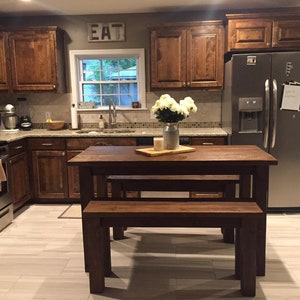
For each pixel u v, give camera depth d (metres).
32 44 4.26
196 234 3.35
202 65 4.19
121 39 4.51
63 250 3.01
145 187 3.05
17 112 4.73
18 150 3.92
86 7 4.12
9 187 3.66
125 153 2.70
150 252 2.96
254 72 3.67
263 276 2.54
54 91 4.36
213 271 2.62
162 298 2.28
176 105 2.60
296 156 3.79
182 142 3.96
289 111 3.71
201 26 4.11
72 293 2.35
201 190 3.00
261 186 2.42
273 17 3.84
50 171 4.20
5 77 4.32
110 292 2.36
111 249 3.03
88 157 2.55
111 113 4.64
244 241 2.23
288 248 2.99
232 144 3.80
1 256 2.91
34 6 4.02
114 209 2.28
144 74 4.58
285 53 3.63
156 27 4.15
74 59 4.59
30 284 2.47
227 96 4.02
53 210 4.06
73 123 4.59
